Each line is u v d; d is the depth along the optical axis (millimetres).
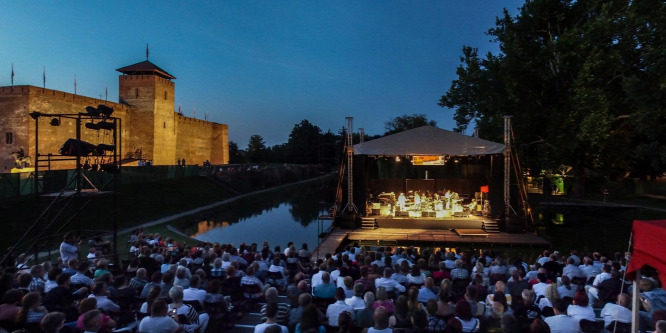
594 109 30469
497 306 6633
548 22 36156
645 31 30656
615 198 39688
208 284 8289
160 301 5535
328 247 20188
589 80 31359
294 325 6344
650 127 30203
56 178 26422
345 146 26672
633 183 42406
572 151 32781
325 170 101688
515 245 21734
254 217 36500
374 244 22688
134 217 29844
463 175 33500
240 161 110750
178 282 8125
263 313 6344
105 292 6727
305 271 12000
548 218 32094
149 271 10102
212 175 55344
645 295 6730
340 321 5477
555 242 23344
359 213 27062
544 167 36094
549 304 7441
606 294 8164
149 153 58219
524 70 34406
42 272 8289
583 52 32781
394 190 31297
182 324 6121
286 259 11625
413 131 26156
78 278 8164
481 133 38906
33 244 12086
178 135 68812
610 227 28516
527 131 35906
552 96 36562
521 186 24484
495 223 24422
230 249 11758
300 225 32000
